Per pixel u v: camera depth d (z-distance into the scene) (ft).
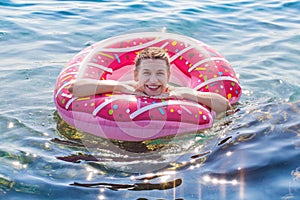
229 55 17.67
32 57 16.87
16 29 19.69
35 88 14.35
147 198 8.60
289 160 9.58
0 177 9.36
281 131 10.78
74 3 24.39
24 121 12.16
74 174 9.59
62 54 17.33
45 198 8.71
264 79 15.29
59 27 20.27
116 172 9.64
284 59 17.20
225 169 9.43
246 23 21.66
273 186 8.79
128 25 20.59
